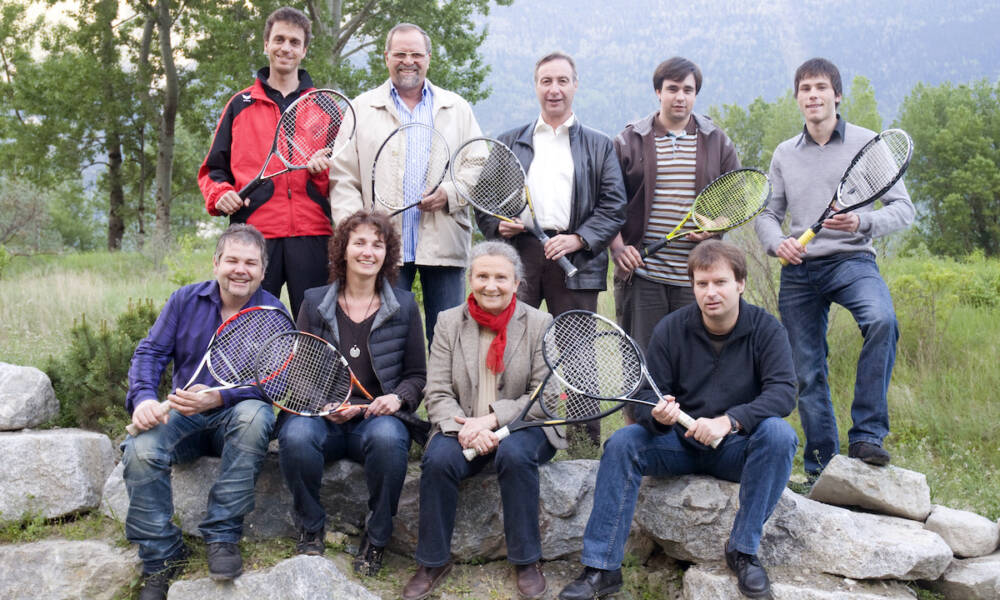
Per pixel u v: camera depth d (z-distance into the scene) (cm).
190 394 382
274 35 473
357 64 2148
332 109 485
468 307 420
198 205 2989
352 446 414
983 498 468
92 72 2223
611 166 486
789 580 383
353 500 425
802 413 470
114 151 2517
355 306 425
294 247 471
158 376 408
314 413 393
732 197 480
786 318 472
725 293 382
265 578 367
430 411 405
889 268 1127
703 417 398
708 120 512
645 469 403
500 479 388
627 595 402
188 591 368
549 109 488
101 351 507
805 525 396
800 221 465
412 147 483
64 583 395
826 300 469
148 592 379
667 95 494
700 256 387
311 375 407
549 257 460
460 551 419
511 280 404
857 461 423
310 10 1992
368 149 477
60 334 754
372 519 399
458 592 398
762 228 472
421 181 481
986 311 893
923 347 711
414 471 440
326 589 361
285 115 453
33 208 2248
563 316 392
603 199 484
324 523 405
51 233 2411
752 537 369
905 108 3941
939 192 3662
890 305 429
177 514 418
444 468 382
